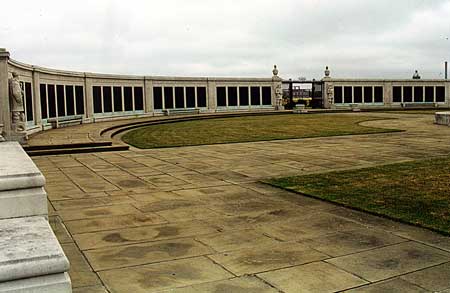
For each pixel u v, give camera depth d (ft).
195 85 142.41
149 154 52.03
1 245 7.09
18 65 67.36
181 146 59.88
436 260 17.30
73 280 15.75
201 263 17.28
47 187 32.73
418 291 14.60
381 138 66.59
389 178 33.53
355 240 19.80
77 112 99.30
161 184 33.55
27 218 8.74
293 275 16.02
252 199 28.12
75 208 26.25
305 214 24.30
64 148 55.62
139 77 126.00
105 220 23.61
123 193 30.42
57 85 89.45
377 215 23.59
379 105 176.14
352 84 173.47
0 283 6.55
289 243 19.57
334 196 27.96
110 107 113.80
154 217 24.12
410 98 179.63
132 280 15.71
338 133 75.66
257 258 17.76
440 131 77.00
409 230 21.04
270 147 57.26
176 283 15.40
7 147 17.21
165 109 134.21
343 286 15.05
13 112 56.75
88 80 103.96
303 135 73.10
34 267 6.63
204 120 120.06
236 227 22.09
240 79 152.66
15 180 9.87
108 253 18.53
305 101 178.50
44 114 82.64
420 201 26.03
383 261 17.28
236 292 14.66
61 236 20.90
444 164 40.01
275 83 160.35
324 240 19.89
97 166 43.16
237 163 43.80
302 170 38.88
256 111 152.97
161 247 19.22
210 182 34.09
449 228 20.92
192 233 21.18
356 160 44.34
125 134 79.71
